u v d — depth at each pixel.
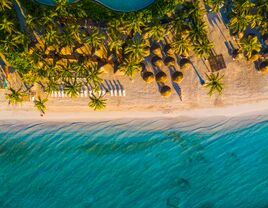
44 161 37.66
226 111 37.94
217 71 37.19
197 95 37.47
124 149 38.00
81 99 36.88
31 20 32.88
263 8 34.44
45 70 33.88
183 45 34.00
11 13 33.91
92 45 34.88
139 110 37.44
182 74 36.53
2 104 36.50
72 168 37.91
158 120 37.81
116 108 37.28
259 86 37.66
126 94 37.06
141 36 35.22
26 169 37.59
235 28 35.16
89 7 34.50
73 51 35.31
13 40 32.59
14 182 37.66
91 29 35.31
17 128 37.06
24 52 33.16
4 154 37.22
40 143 37.41
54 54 34.72
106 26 35.12
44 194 37.94
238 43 36.88
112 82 36.75
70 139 37.59
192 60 36.97
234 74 37.41
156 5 34.22
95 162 38.00
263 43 36.59
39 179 37.78
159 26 33.50
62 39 33.16
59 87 36.50
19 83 36.28
